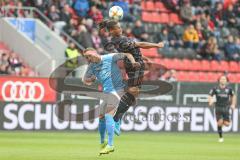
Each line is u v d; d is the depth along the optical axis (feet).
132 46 113.39
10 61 218.79
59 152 128.67
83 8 253.24
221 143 176.35
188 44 268.21
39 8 247.09
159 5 284.41
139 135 202.59
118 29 114.42
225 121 188.55
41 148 140.46
